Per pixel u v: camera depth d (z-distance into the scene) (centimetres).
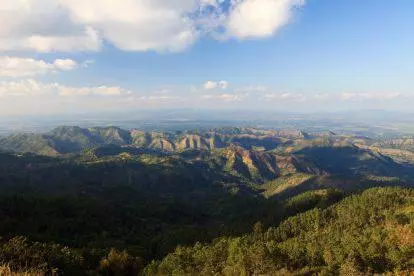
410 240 7162
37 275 3988
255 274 6253
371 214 13338
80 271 7481
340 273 5528
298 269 6391
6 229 14050
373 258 6053
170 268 8831
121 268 9225
